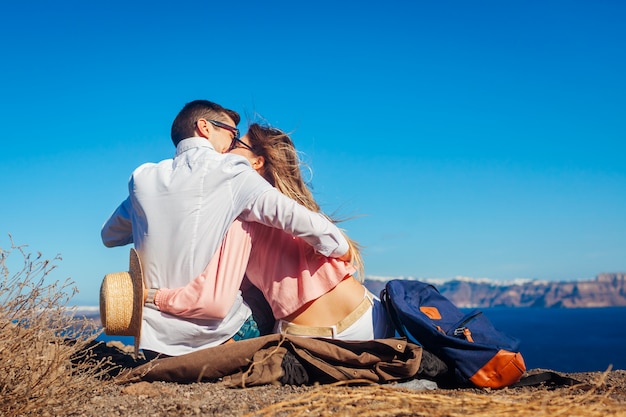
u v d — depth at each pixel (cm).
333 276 391
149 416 285
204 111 421
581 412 248
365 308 398
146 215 388
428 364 371
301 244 395
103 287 376
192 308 373
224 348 362
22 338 298
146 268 386
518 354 379
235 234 388
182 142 413
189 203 383
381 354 374
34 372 301
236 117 445
